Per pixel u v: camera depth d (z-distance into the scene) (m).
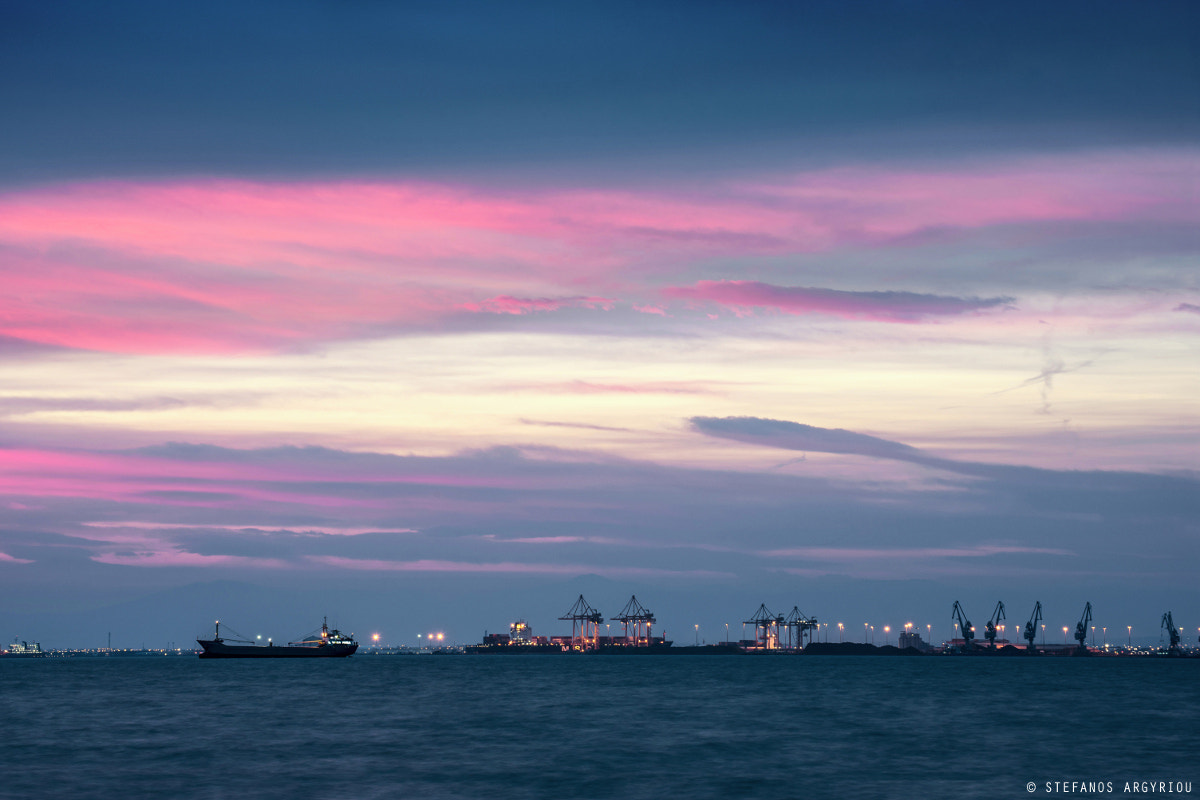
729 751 96.62
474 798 72.12
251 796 72.81
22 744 103.12
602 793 74.31
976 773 83.75
